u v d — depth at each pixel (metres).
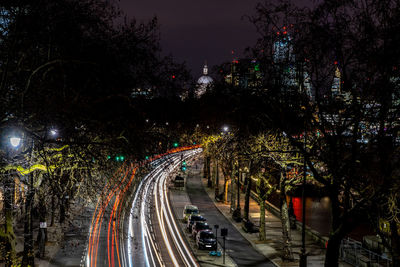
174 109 30.16
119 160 21.12
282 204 33.62
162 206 56.78
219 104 37.09
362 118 18.30
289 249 33.12
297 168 34.06
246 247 38.28
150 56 18.66
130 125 15.60
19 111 14.52
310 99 21.86
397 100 17.81
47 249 33.47
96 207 49.00
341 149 18.77
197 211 49.28
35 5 15.11
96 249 34.19
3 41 14.87
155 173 90.06
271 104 21.72
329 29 17.91
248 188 45.19
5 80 13.73
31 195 23.95
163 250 35.69
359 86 17.94
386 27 16.84
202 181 83.25
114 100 15.84
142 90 18.91
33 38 15.22
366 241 34.12
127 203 54.72
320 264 31.91
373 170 17.19
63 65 14.54
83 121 15.42
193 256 34.59
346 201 18.77
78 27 16.97
